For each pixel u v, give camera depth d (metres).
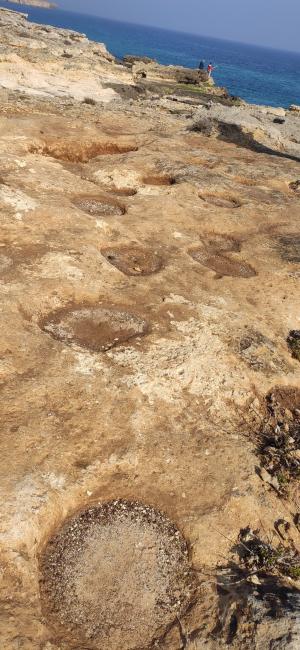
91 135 19.11
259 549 6.08
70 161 18.00
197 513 6.34
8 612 4.95
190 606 5.50
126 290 10.19
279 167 20.94
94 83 33.34
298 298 11.62
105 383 7.69
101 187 15.63
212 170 18.44
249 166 20.05
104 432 6.94
